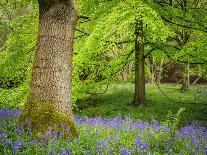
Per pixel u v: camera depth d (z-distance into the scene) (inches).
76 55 615.8
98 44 605.9
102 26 545.0
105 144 303.1
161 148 334.0
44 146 280.8
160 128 430.9
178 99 976.9
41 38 329.7
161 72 1681.8
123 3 564.4
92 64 716.0
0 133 289.1
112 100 975.6
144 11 541.0
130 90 1163.9
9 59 663.1
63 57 329.7
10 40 681.0
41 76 325.4
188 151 330.3
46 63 325.4
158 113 760.3
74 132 327.6
